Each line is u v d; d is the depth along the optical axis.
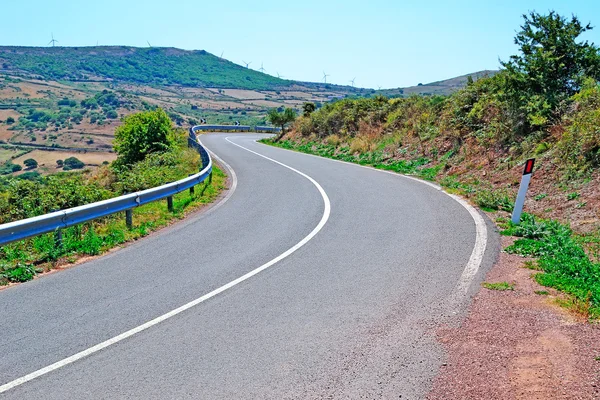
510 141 14.53
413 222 10.08
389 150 21.62
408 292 6.23
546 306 5.61
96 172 30.89
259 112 157.88
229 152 30.05
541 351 4.60
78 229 9.69
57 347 5.00
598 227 8.52
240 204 13.21
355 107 30.48
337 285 6.60
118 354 4.82
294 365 4.51
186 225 10.88
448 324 5.28
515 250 7.74
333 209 11.83
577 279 6.23
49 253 8.41
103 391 4.15
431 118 21.09
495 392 4.00
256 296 6.30
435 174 16.41
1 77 187.88
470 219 10.11
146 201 11.04
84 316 5.80
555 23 14.20
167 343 5.03
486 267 7.06
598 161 10.65
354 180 16.56
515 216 9.44
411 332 5.12
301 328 5.30
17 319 5.76
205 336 5.17
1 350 4.96
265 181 17.41
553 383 4.07
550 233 8.38
